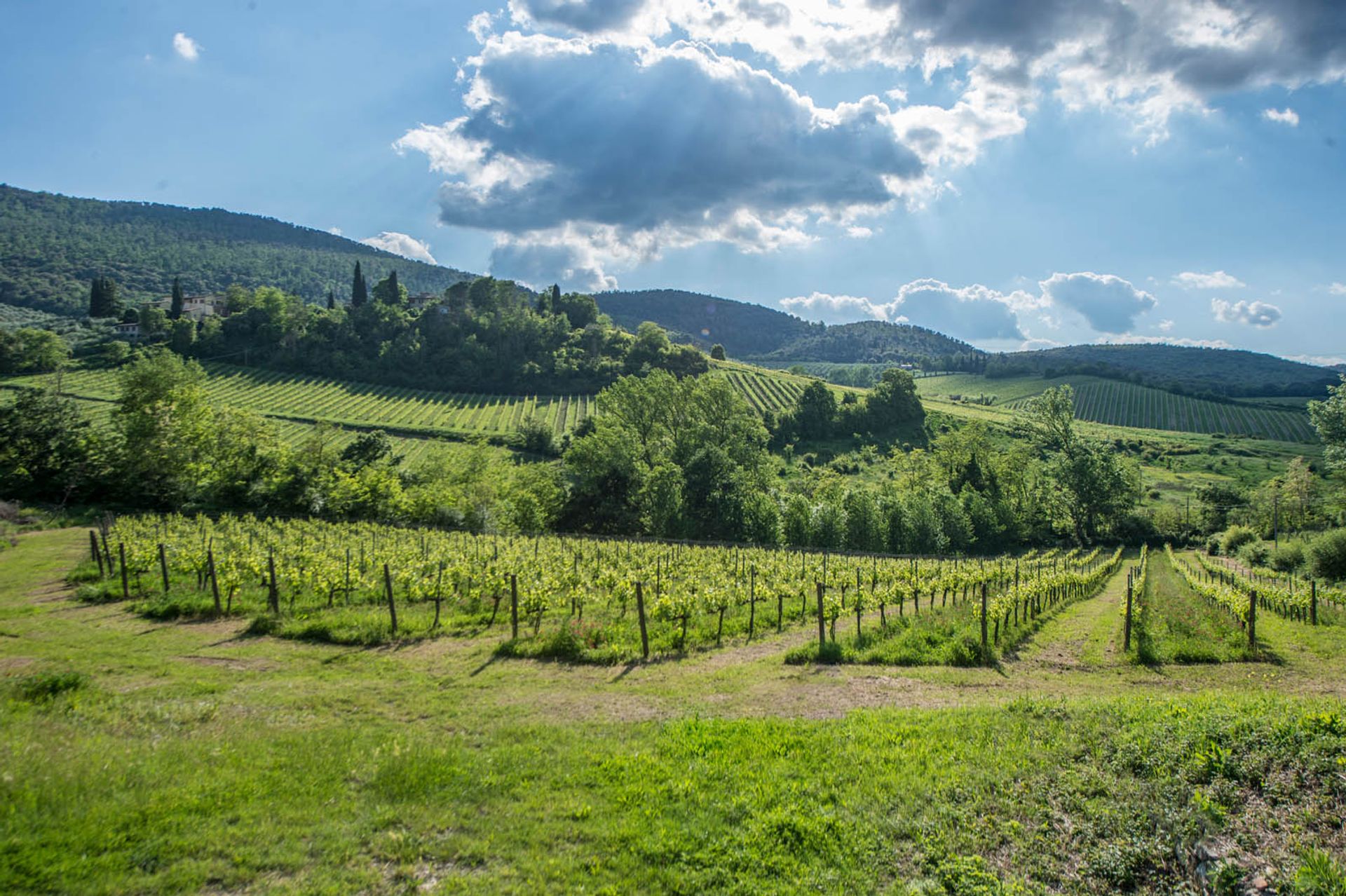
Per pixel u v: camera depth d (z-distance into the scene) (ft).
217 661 52.70
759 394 444.14
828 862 23.98
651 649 60.85
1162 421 487.20
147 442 179.32
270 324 432.66
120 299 503.20
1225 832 23.38
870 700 45.11
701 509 209.36
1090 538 268.21
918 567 109.29
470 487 189.57
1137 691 47.85
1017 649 63.82
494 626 69.10
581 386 420.36
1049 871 22.89
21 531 135.03
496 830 25.76
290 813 25.96
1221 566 185.57
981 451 280.31
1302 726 28.48
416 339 440.86
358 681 48.24
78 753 29.27
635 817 26.84
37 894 20.33
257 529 134.51
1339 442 163.12
